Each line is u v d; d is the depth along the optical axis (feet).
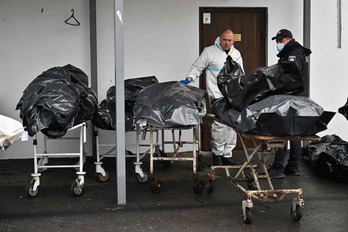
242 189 16.47
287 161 24.09
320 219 16.28
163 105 18.76
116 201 18.31
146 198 18.69
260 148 16.11
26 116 17.49
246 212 15.72
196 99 19.48
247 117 15.15
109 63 25.82
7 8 25.08
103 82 25.81
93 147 25.44
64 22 25.45
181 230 15.30
